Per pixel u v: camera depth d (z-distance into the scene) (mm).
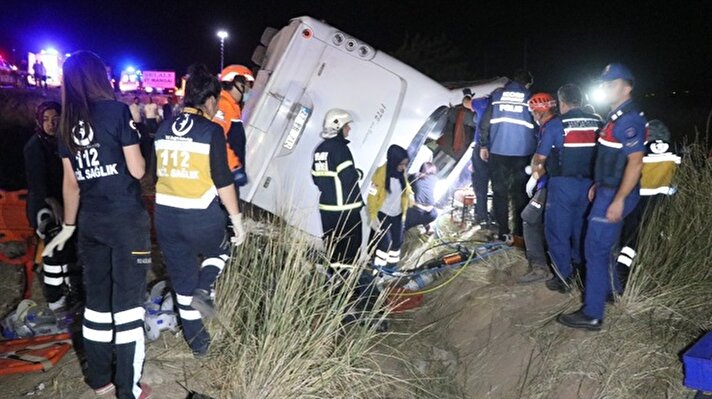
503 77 7852
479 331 4906
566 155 4566
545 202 5000
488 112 6277
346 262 5027
